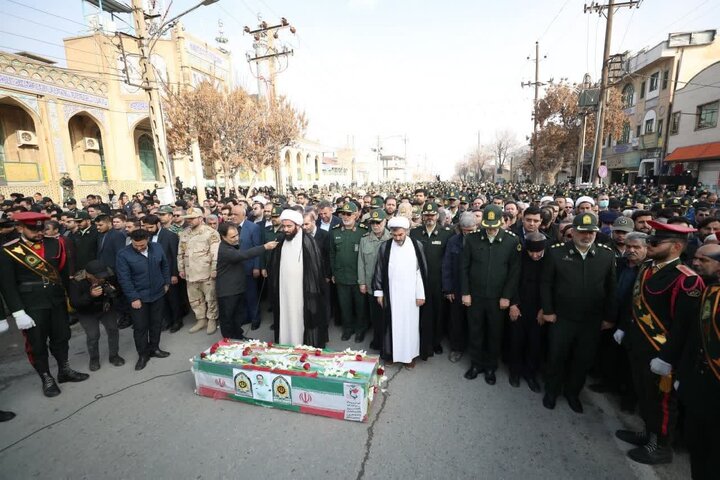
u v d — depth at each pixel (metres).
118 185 21.89
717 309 2.07
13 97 16.38
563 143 30.30
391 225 4.14
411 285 4.22
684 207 8.36
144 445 3.12
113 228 6.00
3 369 4.58
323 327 4.75
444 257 4.56
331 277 5.64
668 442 2.81
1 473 2.86
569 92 28.62
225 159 17.05
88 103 20.19
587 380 4.14
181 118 15.98
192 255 5.49
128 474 2.82
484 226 3.80
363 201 9.30
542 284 3.54
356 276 5.16
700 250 2.20
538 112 30.56
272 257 4.71
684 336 2.41
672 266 2.75
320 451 3.00
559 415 3.45
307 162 45.44
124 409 3.65
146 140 25.19
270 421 3.40
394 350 4.29
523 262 3.96
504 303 3.82
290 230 4.46
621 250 4.11
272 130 18.56
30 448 3.12
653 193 16.17
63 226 7.07
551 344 3.50
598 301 3.32
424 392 3.85
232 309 4.91
